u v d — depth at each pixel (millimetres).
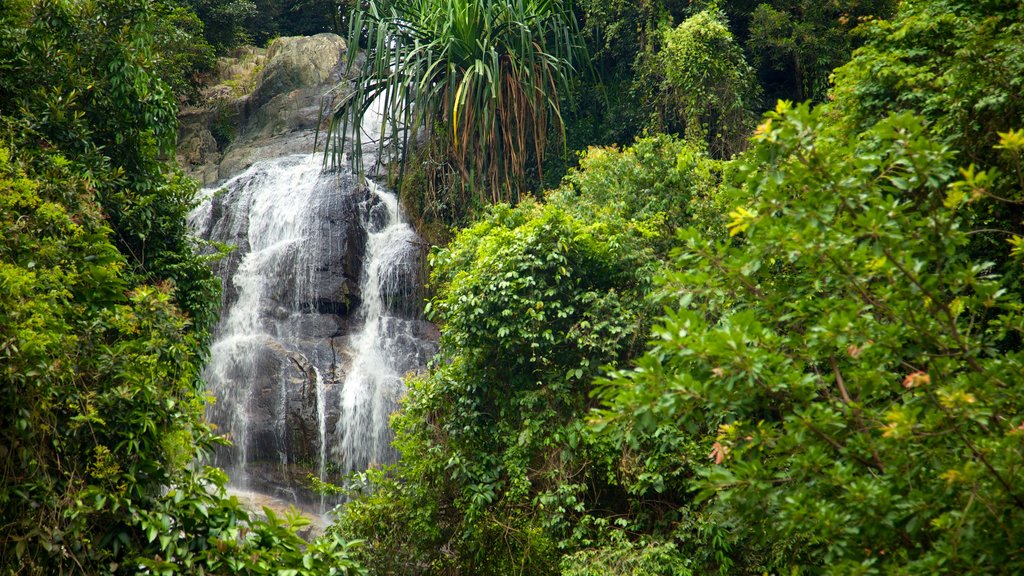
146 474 7320
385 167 24250
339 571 7652
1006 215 8375
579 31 23297
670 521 11344
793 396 5078
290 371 19406
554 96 22562
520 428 12547
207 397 8273
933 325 4938
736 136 19234
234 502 7555
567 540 11383
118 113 11086
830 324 4828
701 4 21031
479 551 12133
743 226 5262
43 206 7758
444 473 12586
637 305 12383
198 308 11883
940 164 5035
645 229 13070
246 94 30016
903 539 4820
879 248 4809
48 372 6715
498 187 20734
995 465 4414
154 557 7031
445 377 12844
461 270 13125
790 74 22859
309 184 23297
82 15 10820
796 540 8125
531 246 12633
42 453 6824
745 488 5082
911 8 11109
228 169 25938
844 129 10117
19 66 10141
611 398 5375
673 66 19797
